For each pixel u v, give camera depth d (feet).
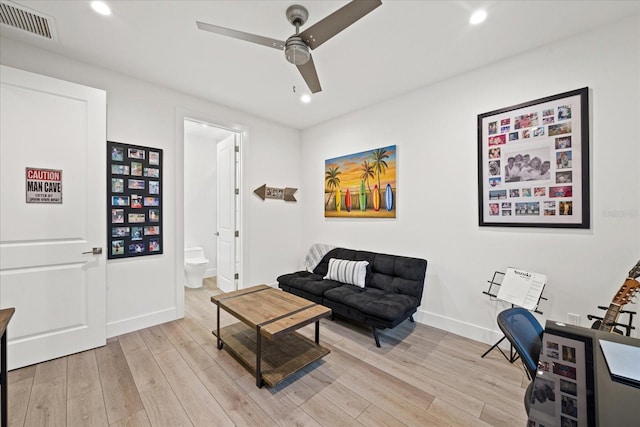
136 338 8.16
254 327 6.00
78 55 7.46
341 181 12.07
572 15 5.91
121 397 5.59
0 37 6.64
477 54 7.40
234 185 12.28
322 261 12.06
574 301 6.64
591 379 2.84
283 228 13.44
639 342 3.70
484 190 7.98
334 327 9.12
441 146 8.94
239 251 12.14
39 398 5.51
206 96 10.10
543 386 2.73
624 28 6.00
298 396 5.70
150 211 8.95
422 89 9.39
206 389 5.88
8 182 6.42
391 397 5.67
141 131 8.79
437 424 4.96
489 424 4.96
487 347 7.76
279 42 5.31
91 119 7.50
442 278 8.94
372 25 6.21
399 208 10.09
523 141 7.28
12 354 6.42
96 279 7.57
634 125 5.93
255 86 9.30
